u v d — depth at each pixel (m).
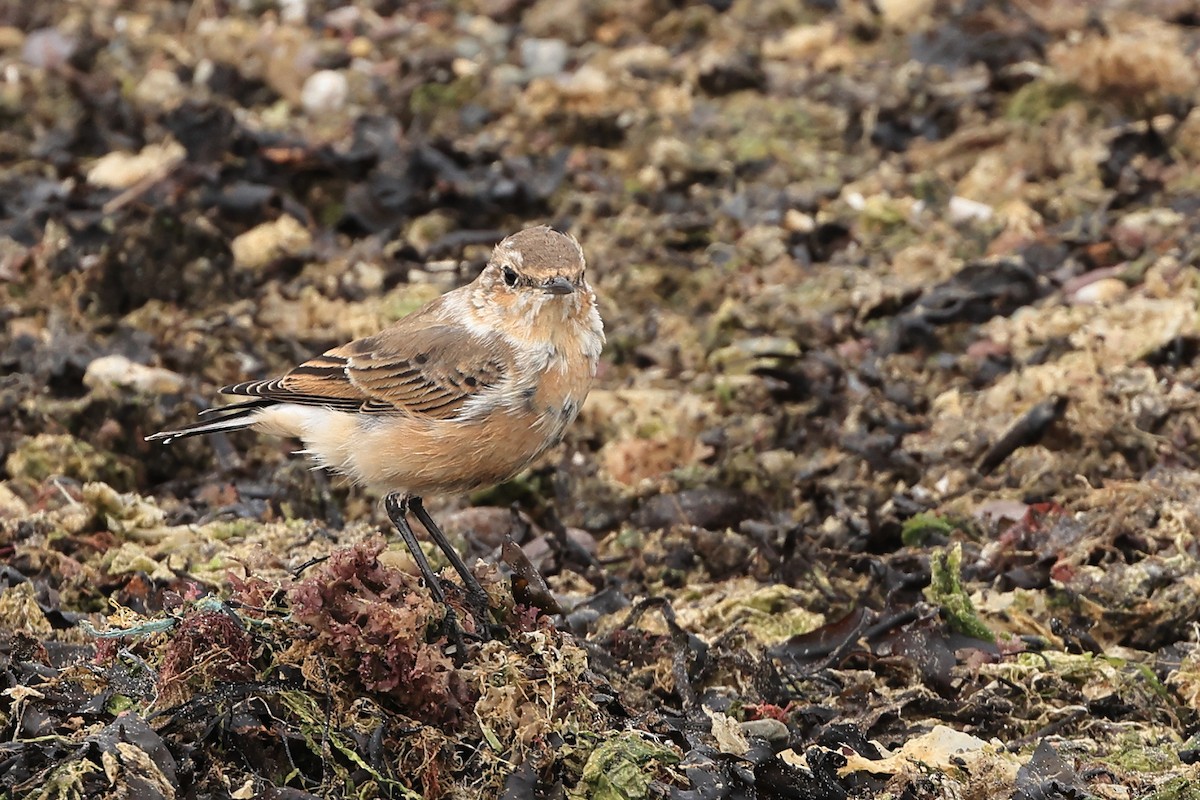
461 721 9.20
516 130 19.94
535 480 14.08
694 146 19.56
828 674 10.94
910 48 21.36
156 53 21.48
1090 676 10.80
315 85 20.28
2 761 8.53
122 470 13.94
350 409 11.45
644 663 10.95
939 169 19.16
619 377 15.91
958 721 10.52
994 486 13.64
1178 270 16.28
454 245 17.73
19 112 19.84
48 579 11.91
